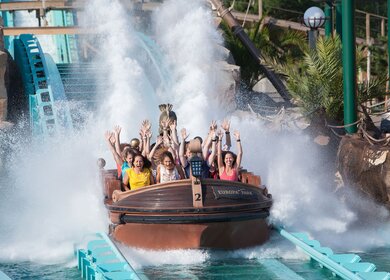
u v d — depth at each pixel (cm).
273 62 3631
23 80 3991
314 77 3089
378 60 5519
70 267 1706
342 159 2352
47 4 4547
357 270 1507
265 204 1738
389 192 2070
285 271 1591
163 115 1966
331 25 3741
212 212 1650
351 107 2744
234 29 4394
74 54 4841
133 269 1467
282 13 7019
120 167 1922
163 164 1758
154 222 1656
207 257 1688
